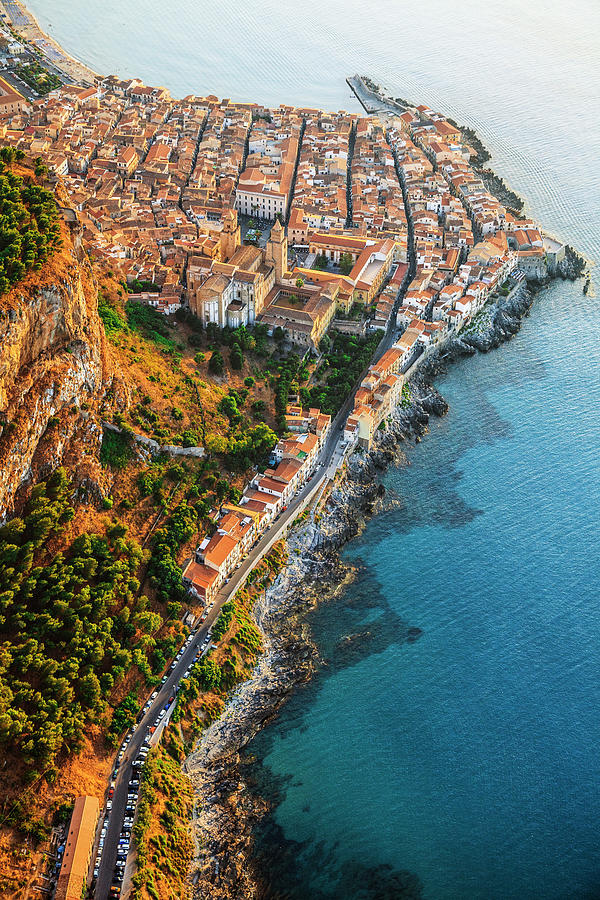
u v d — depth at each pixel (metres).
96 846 191.38
